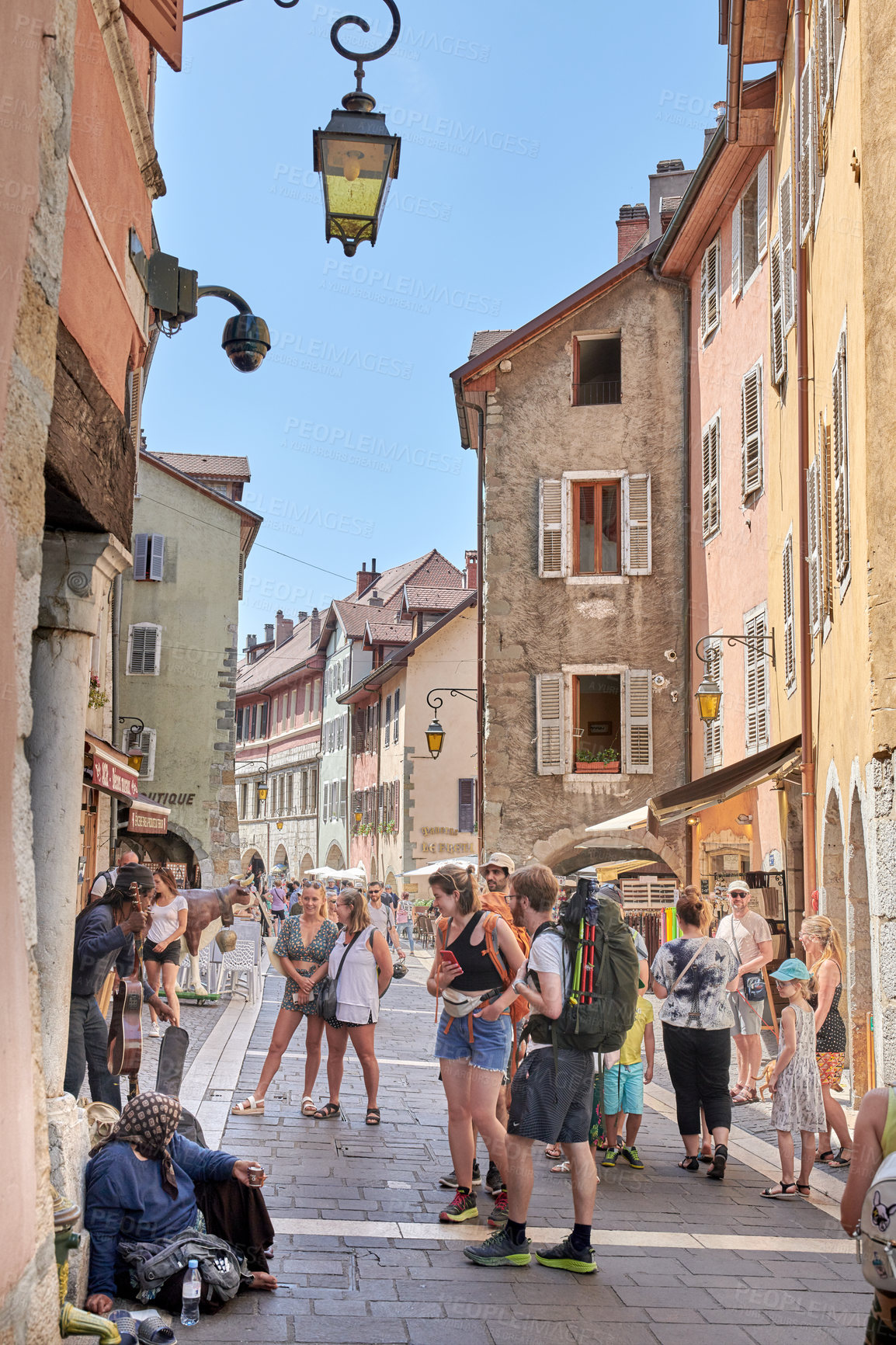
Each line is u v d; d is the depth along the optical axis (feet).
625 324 74.95
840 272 34.22
